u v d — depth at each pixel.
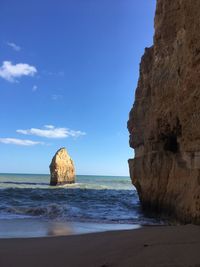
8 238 10.95
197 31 14.27
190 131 15.27
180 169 17.25
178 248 7.67
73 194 39.25
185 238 9.04
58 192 42.53
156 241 8.81
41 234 12.34
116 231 11.82
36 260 7.76
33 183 79.25
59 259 7.79
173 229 11.09
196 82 14.46
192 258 6.84
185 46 15.95
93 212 21.34
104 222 16.73
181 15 17.47
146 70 25.77
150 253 7.40
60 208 21.14
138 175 24.33
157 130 20.28
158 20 21.39
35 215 18.64
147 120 23.91
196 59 14.41
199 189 13.73
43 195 35.72
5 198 30.72
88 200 31.53
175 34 18.75
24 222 15.64
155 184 21.03
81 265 7.20
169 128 18.89
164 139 19.78
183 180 16.58
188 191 15.24
